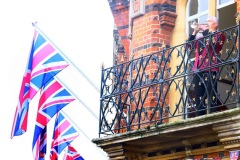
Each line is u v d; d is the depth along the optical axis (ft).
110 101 50.06
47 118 56.18
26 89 55.36
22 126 54.44
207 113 44.60
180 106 50.14
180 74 45.60
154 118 50.65
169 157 48.03
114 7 59.47
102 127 50.16
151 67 51.39
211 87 44.01
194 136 45.50
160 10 52.90
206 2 51.44
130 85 49.73
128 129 48.57
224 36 44.68
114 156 49.85
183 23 52.90
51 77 55.62
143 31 53.72
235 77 42.04
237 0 46.19
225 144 42.27
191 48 45.34
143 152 49.78
